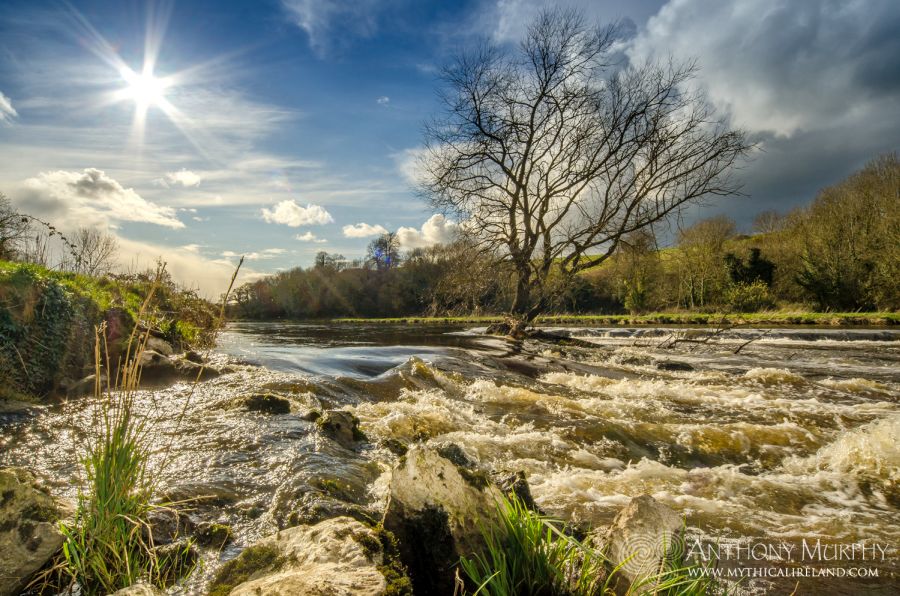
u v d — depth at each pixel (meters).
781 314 29.86
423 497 2.34
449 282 20.06
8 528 2.21
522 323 18.39
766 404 7.76
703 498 4.02
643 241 18.83
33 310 6.59
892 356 14.39
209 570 2.43
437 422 6.20
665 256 44.19
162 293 12.24
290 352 12.46
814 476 4.71
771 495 4.12
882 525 3.52
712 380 10.25
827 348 16.52
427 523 2.28
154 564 2.28
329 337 20.30
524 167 19.48
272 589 1.74
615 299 44.03
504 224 19.84
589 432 6.00
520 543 2.03
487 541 2.00
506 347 15.21
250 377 7.74
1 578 2.07
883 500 4.04
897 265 29.27
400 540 2.31
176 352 9.73
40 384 6.46
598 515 3.56
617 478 4.51
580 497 3.98
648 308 42.09
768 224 50.78
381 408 6.57
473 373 10.03
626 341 19.77
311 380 7.71
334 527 2.27
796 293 37.62
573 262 19.59
